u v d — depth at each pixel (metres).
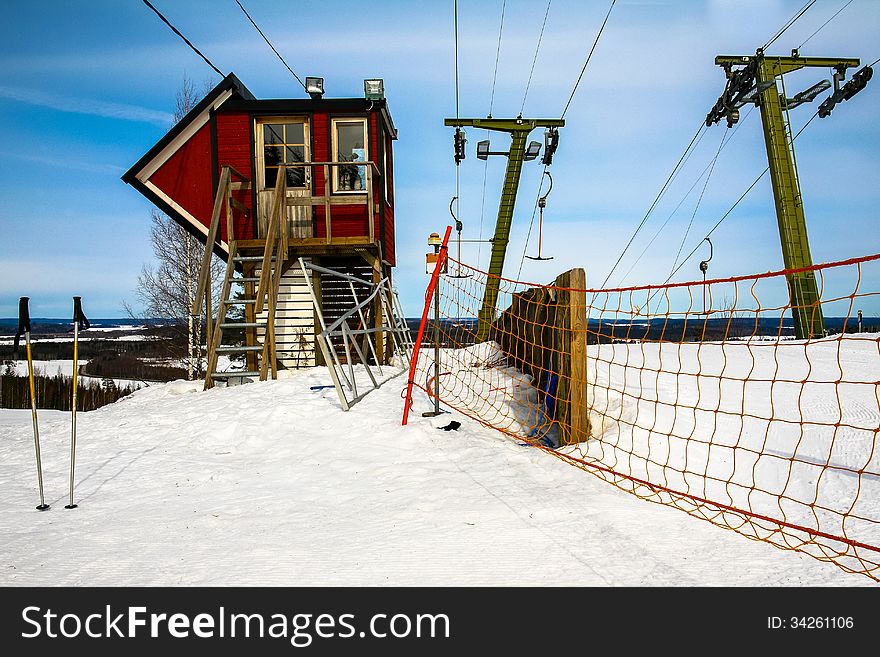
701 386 6.09
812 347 9.27
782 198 13.12
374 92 10.79
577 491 3.82
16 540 3.20
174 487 4.26
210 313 9.41
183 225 10.86
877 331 11.64
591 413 5.54
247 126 10.77
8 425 7.11
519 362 8.38
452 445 5.13
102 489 4.25
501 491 3.84
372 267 11.44
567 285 5.34
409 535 3.10
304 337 10.73
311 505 3.73
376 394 7.45
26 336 3.89
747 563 2.72
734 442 4.50
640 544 2.93
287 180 10.95
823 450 4.23
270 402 7.02
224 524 3.41
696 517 3.32
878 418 4.72
